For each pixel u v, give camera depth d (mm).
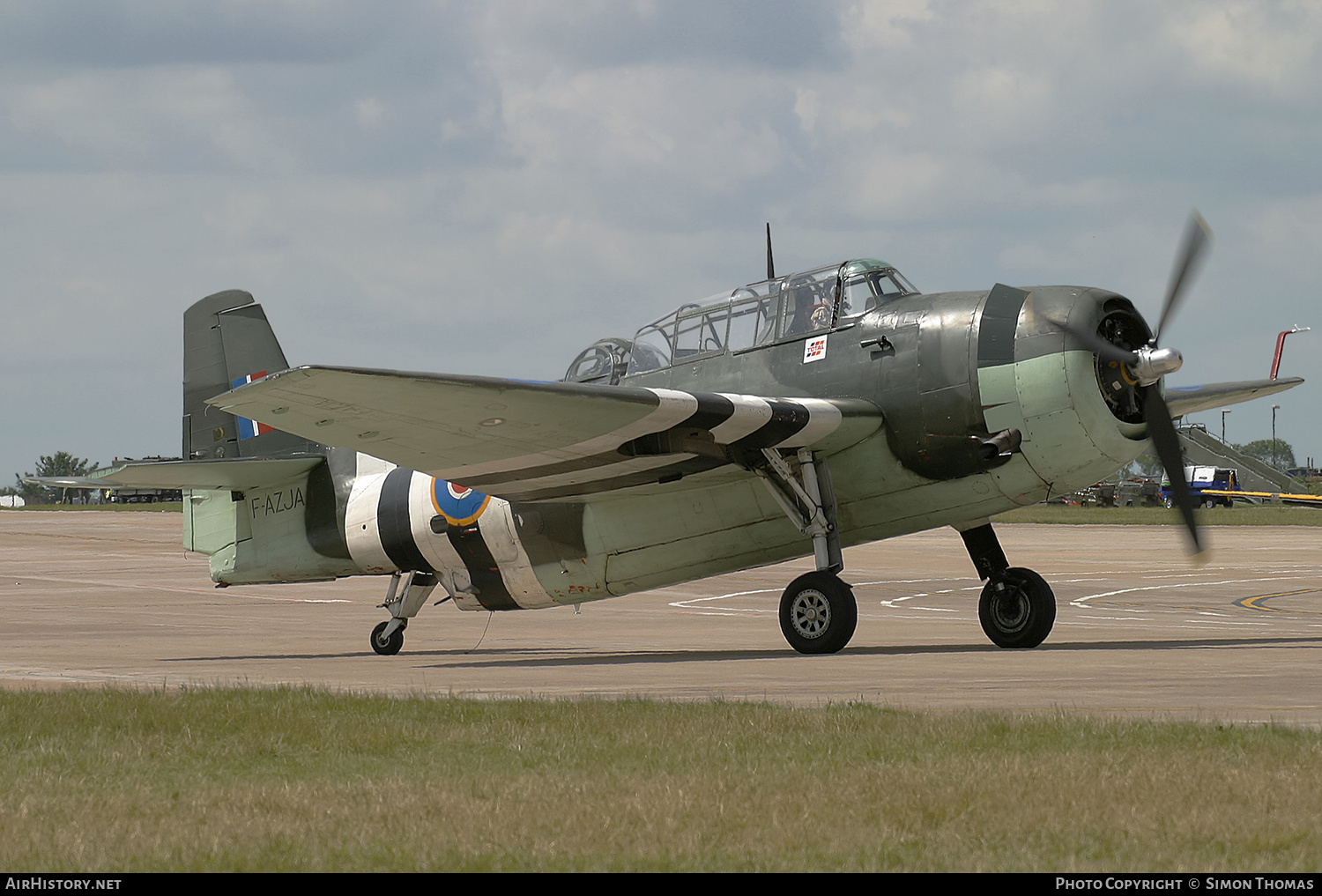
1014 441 34188
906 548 118438
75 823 14039
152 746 18938
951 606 67188
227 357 50062
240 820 14070
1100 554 107250
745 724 19453
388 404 30188
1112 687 25062
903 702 23125
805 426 34094
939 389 35094
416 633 55844
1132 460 35312
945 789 14688
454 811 14289
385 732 19812
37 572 97625
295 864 12414
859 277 37531
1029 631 37531
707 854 12531
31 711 22062
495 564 43625
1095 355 33812
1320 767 15273
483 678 31328
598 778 15969
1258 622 52375
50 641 49062
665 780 15680
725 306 39781
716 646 44750
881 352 36188
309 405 29859
